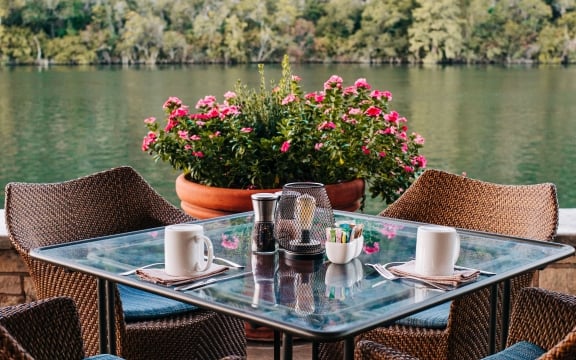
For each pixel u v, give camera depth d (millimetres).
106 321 2244
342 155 3559
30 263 2414
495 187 2811
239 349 2639
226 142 3709
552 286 3422
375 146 3732
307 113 3777
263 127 3803
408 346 2312
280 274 1912
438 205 2918
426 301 1658
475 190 2855
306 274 1912
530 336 2027
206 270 1905
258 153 3686
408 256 2111
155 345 2355
